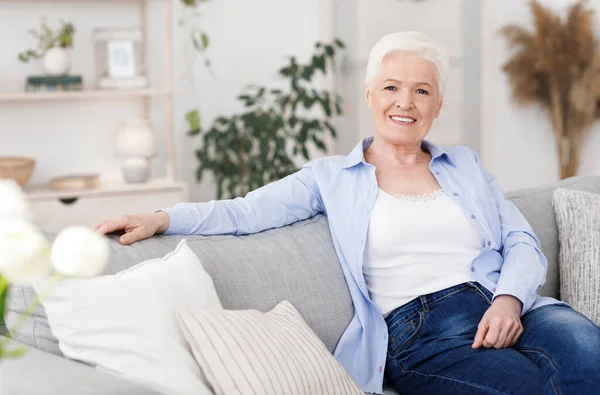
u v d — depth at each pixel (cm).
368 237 207
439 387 186
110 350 146
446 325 195
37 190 419
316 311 195
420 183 216
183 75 478
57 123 446
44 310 157
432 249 207
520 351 189
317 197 217
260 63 502
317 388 158
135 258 177
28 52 427
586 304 231
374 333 202
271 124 442
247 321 162
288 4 507
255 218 206
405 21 564
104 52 436
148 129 436
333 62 486
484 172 229
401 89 214
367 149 226
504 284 202
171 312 156
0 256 80
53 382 127
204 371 150
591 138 573
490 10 584
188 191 484
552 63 570
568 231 241
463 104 589
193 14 478
